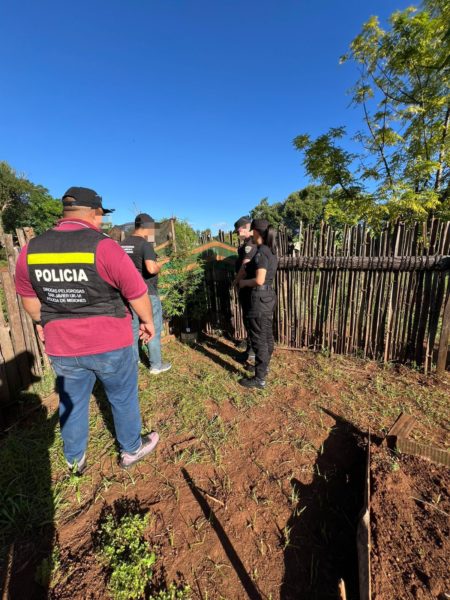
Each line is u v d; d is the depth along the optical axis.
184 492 1.94
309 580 1.44
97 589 1.40
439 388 3.07
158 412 2.82
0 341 2.71
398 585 1.29
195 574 1.47
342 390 3.12
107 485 1.98
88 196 1.68
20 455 2.23
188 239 4.55
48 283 1.58
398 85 6.95
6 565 1.51
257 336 3.04
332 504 1.83
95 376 1.92
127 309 1.89
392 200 6.28
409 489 1.79
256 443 2.38
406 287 3.39
